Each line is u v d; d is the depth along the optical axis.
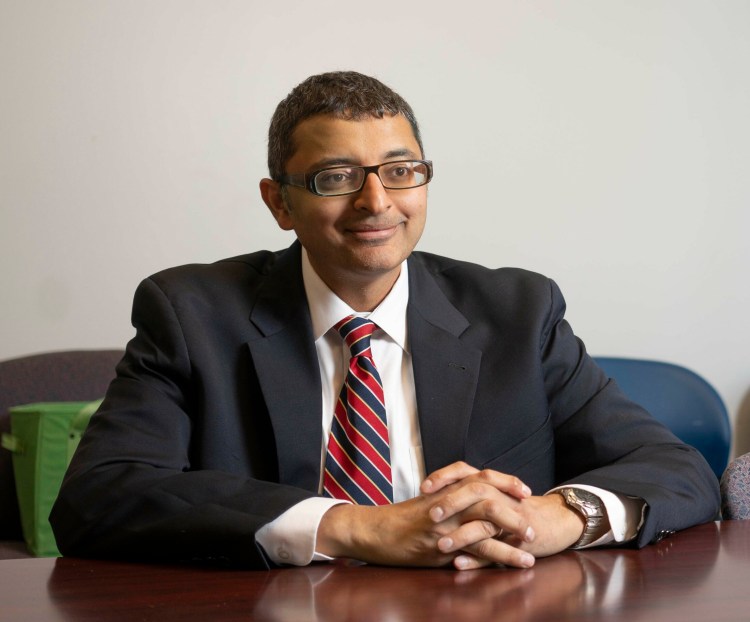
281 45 3.31
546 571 1.26
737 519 1.78
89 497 1.47
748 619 0.99
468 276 1.95
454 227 3.39
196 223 3.28
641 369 2.78
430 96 3.38
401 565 1.32
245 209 3.31
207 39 3.27
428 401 1.75
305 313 1.79
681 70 3.54
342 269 1.73
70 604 1.09
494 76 3.42
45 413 2.52
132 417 1.65
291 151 1.72
